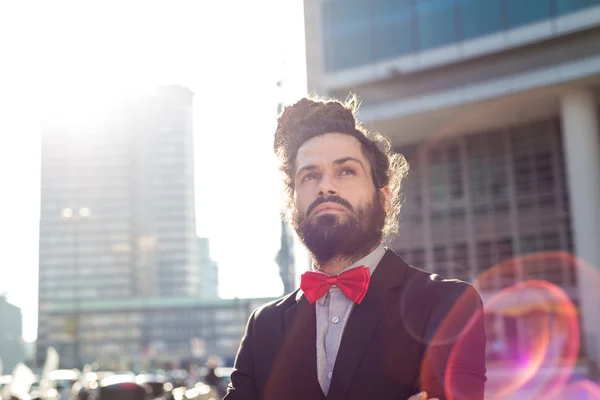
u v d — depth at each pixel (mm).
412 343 1823
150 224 159750
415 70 33500
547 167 36406
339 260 1988
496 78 32594
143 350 77312
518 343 34969
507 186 37375
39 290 151125
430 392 1745
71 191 155125
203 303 101875
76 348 43969
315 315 1989
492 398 20875
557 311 34812
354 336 1858
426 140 39125
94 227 153875
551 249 35750
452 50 32875
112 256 152625
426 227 39031
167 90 172500
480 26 32406
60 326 100000
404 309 1869
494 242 37375
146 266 158250
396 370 1803
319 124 2033
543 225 36188
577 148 32219
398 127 36250
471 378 1732
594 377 26062
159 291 163875
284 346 1981
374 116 34562
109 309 102625
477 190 38156
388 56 34000
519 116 35781
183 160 171625
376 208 2008
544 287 35531
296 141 2055
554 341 33875
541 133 36688
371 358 1823
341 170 1978
